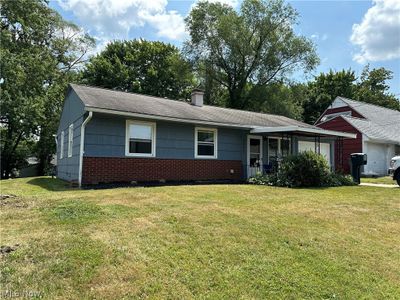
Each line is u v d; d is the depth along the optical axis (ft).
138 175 37.73
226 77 109.91
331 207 23.50
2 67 68.23
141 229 15.84
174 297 10.25
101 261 12.14
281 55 101.14
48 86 85.05
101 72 111.75
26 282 10.53
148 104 42.01
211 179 44.29
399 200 27.48
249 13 99.81
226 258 13.10
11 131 85.66
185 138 42.14
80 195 25.20
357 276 12.48
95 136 34.99
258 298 10.49
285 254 13.89
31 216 17.83
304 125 58.13
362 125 74.18
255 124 47.65
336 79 135.74
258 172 45.65
